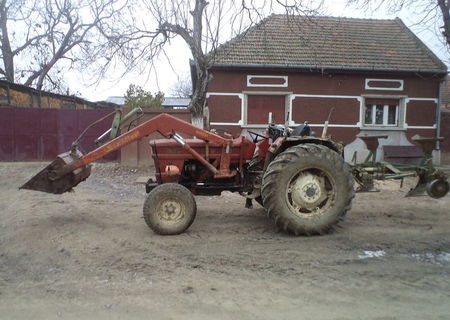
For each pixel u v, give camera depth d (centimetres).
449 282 336
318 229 470
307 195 479
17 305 294
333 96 1219
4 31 1842
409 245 440
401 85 1245
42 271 363
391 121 1283
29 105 1342
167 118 497
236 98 1180
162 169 509
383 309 285
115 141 496
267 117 1212
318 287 323
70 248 424
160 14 949
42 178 496
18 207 618
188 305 290
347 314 277
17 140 1155
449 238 467
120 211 599
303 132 538
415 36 1398
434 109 1269
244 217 564
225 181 530
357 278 343
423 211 611
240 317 272
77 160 496
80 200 678
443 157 1371
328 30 1373
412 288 322
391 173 559
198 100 977
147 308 286
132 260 388
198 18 939
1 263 386
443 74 1236
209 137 504
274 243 444
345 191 481
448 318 271
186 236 466
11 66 1881
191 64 1102
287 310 283
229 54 1171
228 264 376
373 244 443
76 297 306
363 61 1227
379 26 1472
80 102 1750
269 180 462
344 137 1236
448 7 1012
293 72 1191
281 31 1339
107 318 271
